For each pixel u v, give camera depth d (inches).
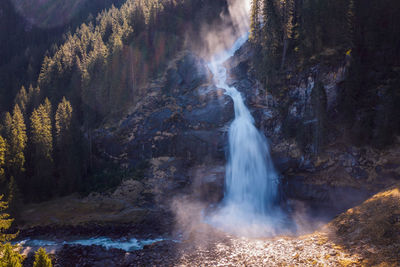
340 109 1482.5
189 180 1747.0
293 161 1557.6
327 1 1617.9
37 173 1759.4
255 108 1814.7
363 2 1619.1
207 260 863.7
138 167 1892.2
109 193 1702.8
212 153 1813.5
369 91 1444.4
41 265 647.8
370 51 1526.8
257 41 1963.6
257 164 1674.5
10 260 666.2
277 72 1756.9
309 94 1573.6
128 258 943.7
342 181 1387.8
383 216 781.3
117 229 1323.8
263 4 1934.1
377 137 1342.3
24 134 1834.4
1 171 1572.3
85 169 1926.7
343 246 737.6
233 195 1669.5
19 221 1429.6
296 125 1609.3
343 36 1547.7
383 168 1283.2
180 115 1963.6
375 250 649.6
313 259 703.7
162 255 944.3
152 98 2140.7
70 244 1121.4
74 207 1578.5
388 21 1549.0
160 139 1951.3
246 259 824.3
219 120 1875.0
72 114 2022.6
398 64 1473.9
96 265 917.8
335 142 1456.7
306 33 1657.2
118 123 2108.8
